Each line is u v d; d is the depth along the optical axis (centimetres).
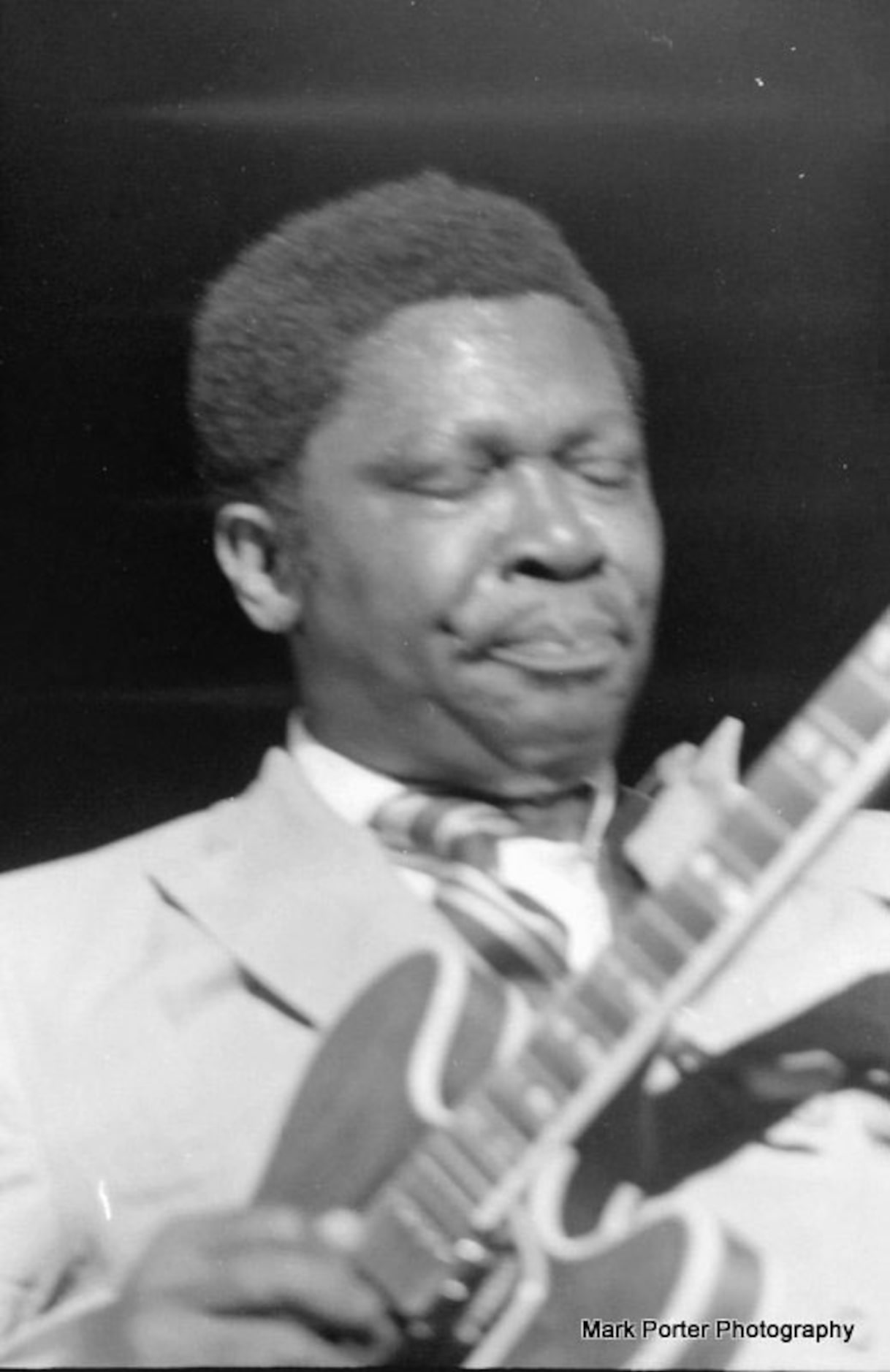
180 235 174
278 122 175
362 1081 142
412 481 152
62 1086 155
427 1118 139
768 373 178
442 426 151
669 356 177
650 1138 146
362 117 176
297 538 157
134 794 178
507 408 151
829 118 178
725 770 152
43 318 175
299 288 155
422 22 174
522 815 157
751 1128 148
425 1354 139
